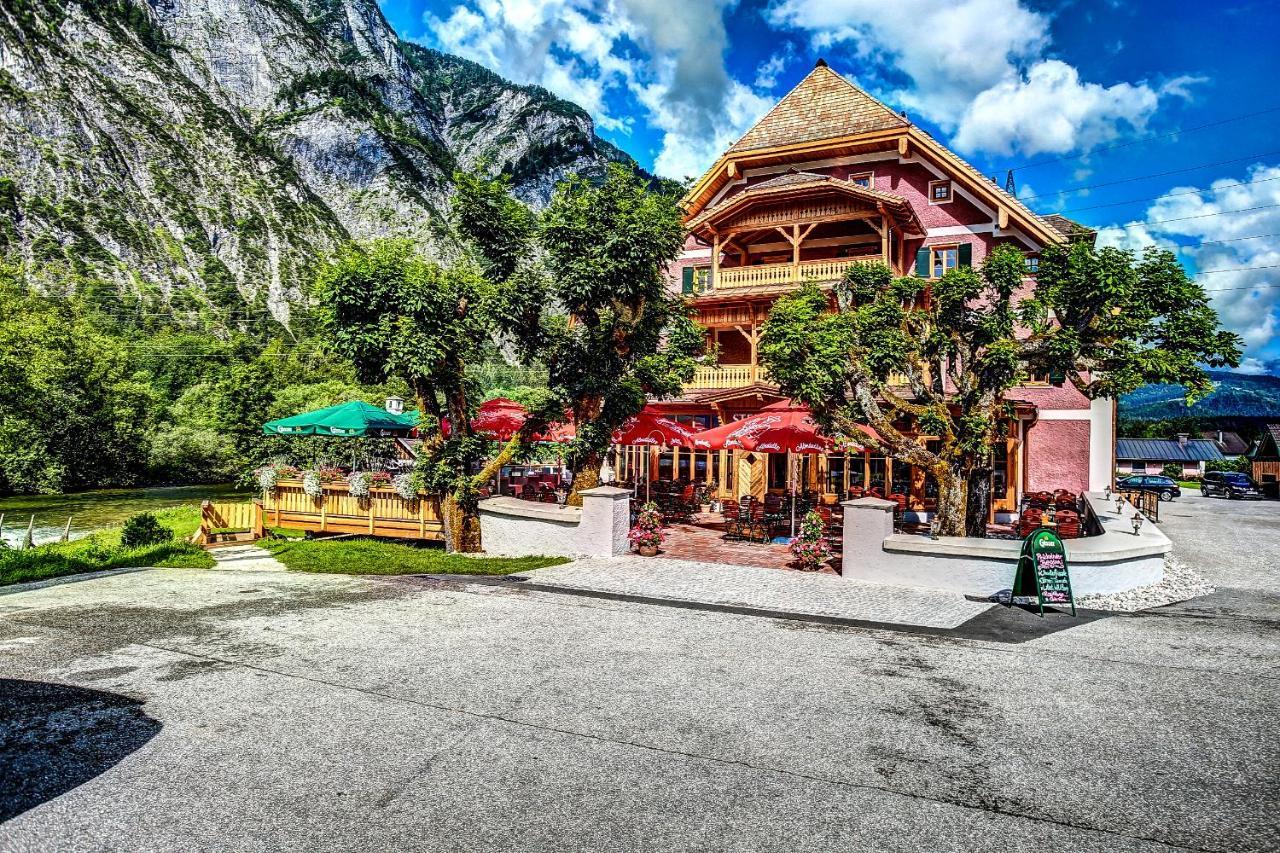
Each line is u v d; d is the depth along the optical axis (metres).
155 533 16.08
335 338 13.69
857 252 25.88
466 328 14.33
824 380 12.95
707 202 27.80
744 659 7.73
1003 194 23.28
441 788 4.75
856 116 26.08
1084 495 19.97
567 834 4.22
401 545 16.03
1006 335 13.41
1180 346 11.95
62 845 3.99
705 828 4.32
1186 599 11.36
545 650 7.95
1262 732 5.88
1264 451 50.25
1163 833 4.35
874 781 4.96
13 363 41.47
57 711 5.93
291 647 7.91
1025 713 6.24
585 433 15.40
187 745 5.34
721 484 23.50
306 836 4.14
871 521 12.09
